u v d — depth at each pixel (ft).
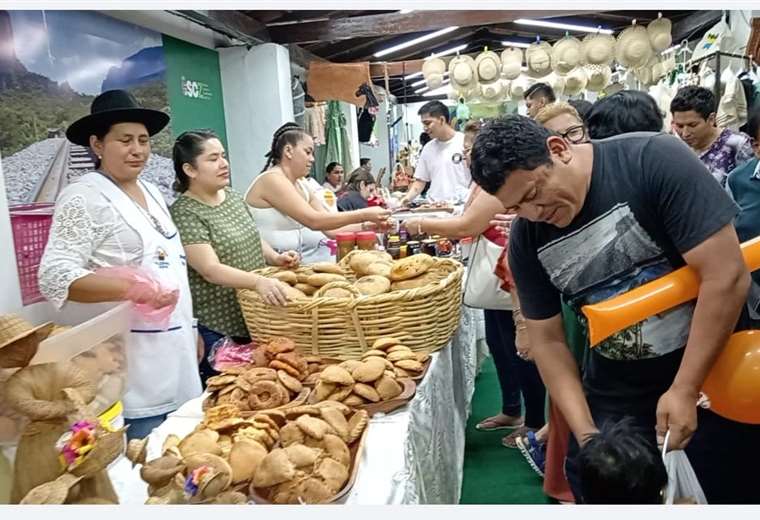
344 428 3.75
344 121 19.74
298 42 12.25
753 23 10.18
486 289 7.50
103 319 3.25
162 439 3.94
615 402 4.30
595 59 13.97
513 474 7.89
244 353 5.37
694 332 3.52
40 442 2.61
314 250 7.88
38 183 6.15
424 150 13.55
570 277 3.92
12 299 4.99
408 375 4.76
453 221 6.78
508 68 14.70
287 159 7.31
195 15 9.05
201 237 5.75
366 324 5.17
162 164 9.32
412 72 16.74
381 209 7.20
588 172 3.59
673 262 3.73
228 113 11.97
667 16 16.78
